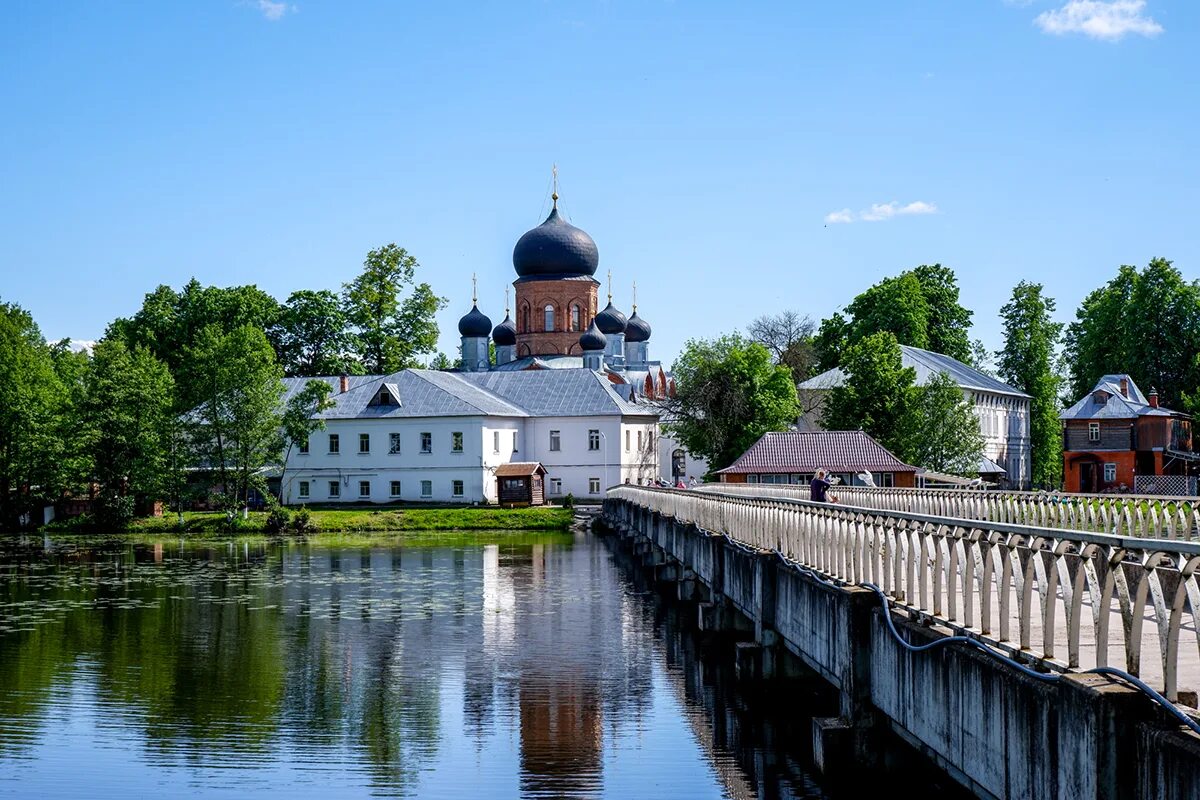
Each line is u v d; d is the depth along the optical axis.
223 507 95.50
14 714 25.44
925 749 14.27
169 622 39.19
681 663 31.05
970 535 13.39
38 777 20.69
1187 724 9.20
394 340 118.12
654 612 41.12
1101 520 29.02
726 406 91.31
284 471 98.25
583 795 19.45
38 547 72.00
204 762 21.67
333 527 85.25
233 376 85.94
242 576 53.91
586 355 128.62
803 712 24.73
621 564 58.91
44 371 88.81
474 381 109.94
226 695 27.42
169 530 84.38
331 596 46.09
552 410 104.50
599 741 22.89
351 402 102.00
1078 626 10.95
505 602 44.00
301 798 19.53
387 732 23.84
